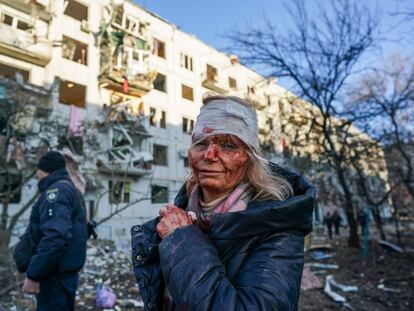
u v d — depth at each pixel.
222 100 1.07
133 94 17.30
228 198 1.00
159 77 17.48
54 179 2.35
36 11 14.36
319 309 4.92
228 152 1.01
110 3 16.86
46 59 14.46
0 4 13.38
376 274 7.26
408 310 5.02
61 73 15.21
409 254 9.47
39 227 2.23
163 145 17.89
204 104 1.11
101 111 16.19
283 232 0.88
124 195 15.77
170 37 17.80
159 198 17.31
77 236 2.30
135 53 16.98
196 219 0.96
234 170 1.01
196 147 1.07
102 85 16.45
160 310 0.98
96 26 16.81
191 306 0.72
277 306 0.71
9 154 9.26
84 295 4.76
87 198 13.95
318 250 10.27
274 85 10.80
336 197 11.50
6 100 9.70
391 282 6.64
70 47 15.77
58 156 2.44
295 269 0.81
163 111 17.58
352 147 9.65
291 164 10.58
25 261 2.23
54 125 11.99
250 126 1.04
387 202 12.93
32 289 2.03
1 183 8.09
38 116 11.30
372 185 11.84
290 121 10.18
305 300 5.31
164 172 17.83
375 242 11.07
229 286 0.74
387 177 11.83
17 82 10.76
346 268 7.84
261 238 0.87
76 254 2.27
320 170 11.26
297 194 1.06
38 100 12.26
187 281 0.75
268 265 0.79
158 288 0.98
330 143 9.53
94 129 15.05
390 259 8.81
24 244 2.28
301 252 0.87
